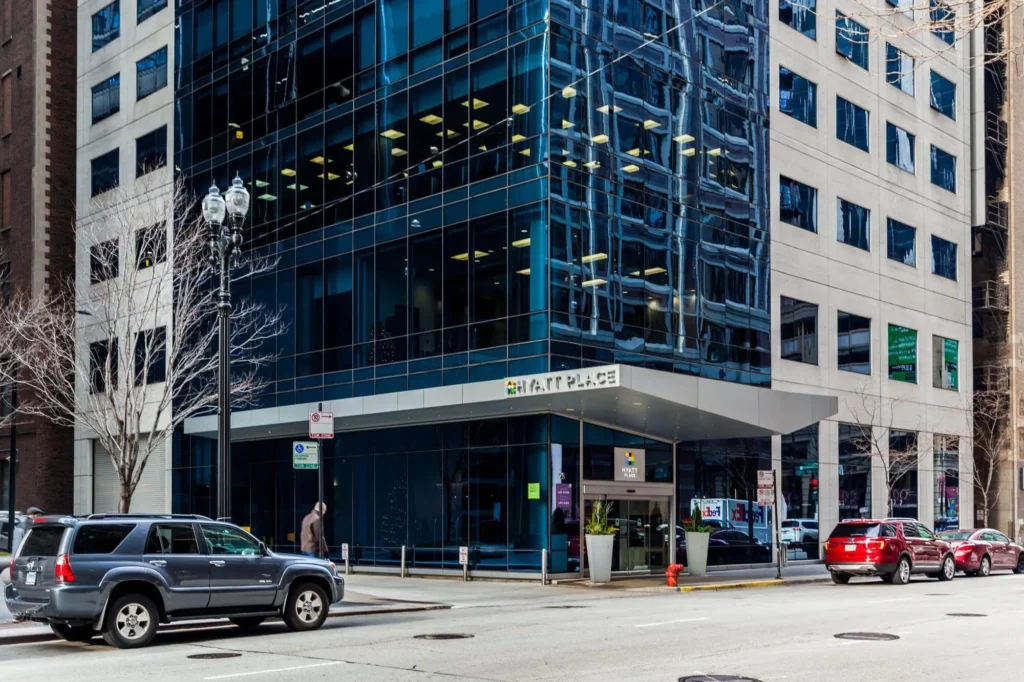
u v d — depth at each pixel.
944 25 8.18
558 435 28.03
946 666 12.20
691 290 32.25
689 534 30.36
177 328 33.84
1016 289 51.31
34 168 45.88
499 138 29.44
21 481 46.19
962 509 45.34
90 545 14.55
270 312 36.00
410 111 32.16
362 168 33.44
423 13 32.16
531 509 27.88
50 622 14.98
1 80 49.25
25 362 36.72
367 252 32.91
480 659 12.91
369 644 14.58
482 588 25.78
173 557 15.12
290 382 34.91
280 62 36.88
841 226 39.81
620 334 29.48
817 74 39.19
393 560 31.56
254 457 36.97
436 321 30.45
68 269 46.12
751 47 36.06
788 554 36.09
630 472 30.16
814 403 30.05
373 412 30.22
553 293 27.64
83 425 41.19
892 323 42.12
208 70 39.75
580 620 17.69
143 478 41.06
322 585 16.78
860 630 16.02
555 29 28.72
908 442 42.56
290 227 35.66
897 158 43.41
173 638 15.77
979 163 48.28
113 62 44.88
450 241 30.42
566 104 28.75
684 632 15.70
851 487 39.28
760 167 35.88
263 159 37.03
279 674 11.84
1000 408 50.09
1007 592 25.03
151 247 37.41
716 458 33.56
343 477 33.66
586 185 29.03
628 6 31.19
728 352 33.44
